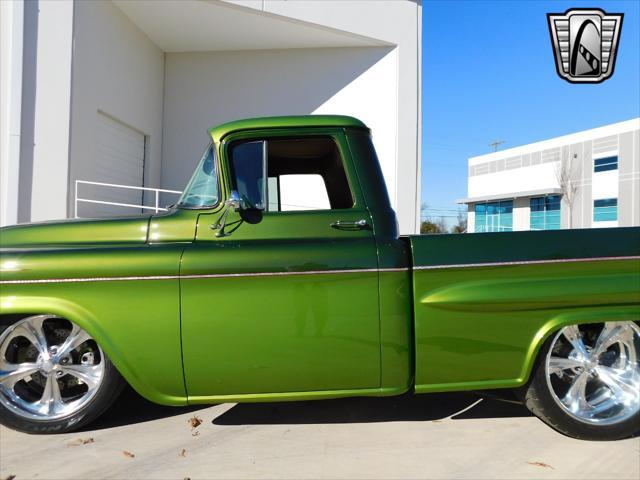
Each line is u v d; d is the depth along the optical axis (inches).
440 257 109.3
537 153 1505.9
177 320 105.7
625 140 1249.4
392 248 109.5
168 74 437.7
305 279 106.7
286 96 434.9
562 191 1403.8
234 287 106.0
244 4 358.9
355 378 109.0
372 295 107.7
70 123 289.6
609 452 108.4
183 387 108.0
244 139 114.5
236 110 436.5
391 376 109.3
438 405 136.6
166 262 105.9
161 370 106.7
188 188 121.1
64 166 286.4
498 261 109.6
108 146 347.6
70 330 118.1
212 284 105.9
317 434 117.5
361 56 425.1
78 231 112.7
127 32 367.6
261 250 107.2
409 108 415.8
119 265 105.4
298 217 111.7
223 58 436.5
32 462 102.9
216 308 105.9
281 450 109.0
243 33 399.2
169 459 104.8
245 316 106.0
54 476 97.5
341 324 107.2
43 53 280.4
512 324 109.9
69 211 290.5
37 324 113.2
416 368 109.7
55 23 283.6
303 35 403.2
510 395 143.2
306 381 108.4
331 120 116.6
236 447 110.4
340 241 109.5
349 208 114.0
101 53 327.3
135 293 105.7
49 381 114.9
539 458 105.5
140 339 106.0
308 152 125.6
